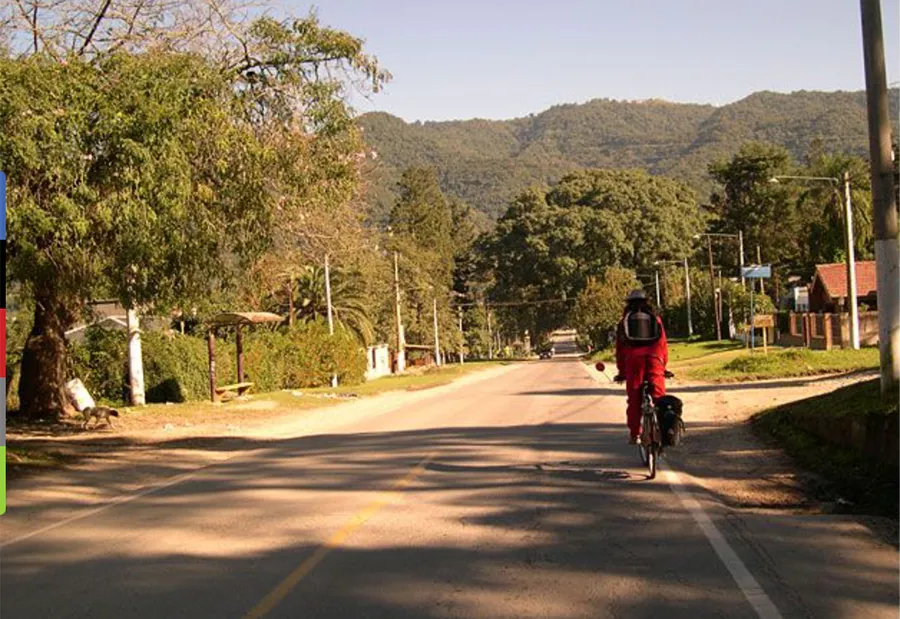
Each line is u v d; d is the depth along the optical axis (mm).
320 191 18578
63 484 12438
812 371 30766
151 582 7047
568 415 21125
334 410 28172
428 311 91938
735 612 5930
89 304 23828
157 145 13789
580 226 92125
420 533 8484
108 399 30531
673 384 31844
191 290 17578
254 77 18281
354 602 6363
